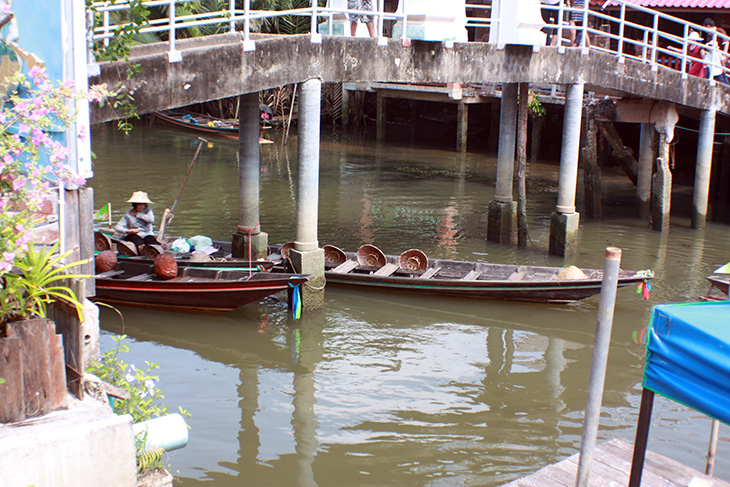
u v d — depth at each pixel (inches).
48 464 172.2
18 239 177.2
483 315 434.3
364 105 1409.9
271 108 1322.6
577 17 645.3
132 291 421.7
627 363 372.5
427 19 434.3
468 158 1027.9
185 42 466.6
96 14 294.7
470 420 313.7
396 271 477.4
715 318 169.9
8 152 187.2
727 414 158.6
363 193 775.7
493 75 481.1
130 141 1119.0
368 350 384.2
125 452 183.0
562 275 439.2
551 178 892.0
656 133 706.2
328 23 469.4
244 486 263.3
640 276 416.5
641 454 184.5
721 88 628.1
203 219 645.3
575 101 539.2
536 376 357.4
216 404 322.3
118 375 223.9
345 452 287.3
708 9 781.3
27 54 207.8
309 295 426.3
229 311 430.3
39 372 183.0
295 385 343.0
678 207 735.7
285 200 737.0
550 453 288.7
